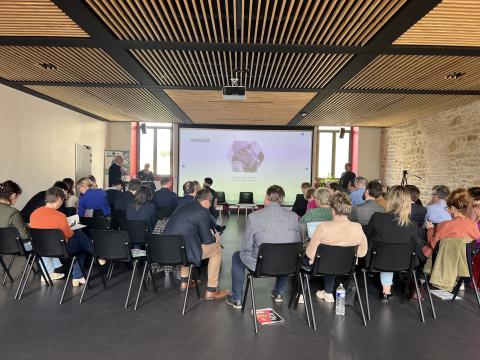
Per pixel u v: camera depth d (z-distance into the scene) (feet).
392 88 20.76
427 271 13.19
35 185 26.25
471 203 14.83
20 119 24.29
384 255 12.24
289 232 12.30
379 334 11.14
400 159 35.88
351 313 12.78
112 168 31.09
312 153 40.88
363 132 40.83
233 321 11.87
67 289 14.69
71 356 9.52
